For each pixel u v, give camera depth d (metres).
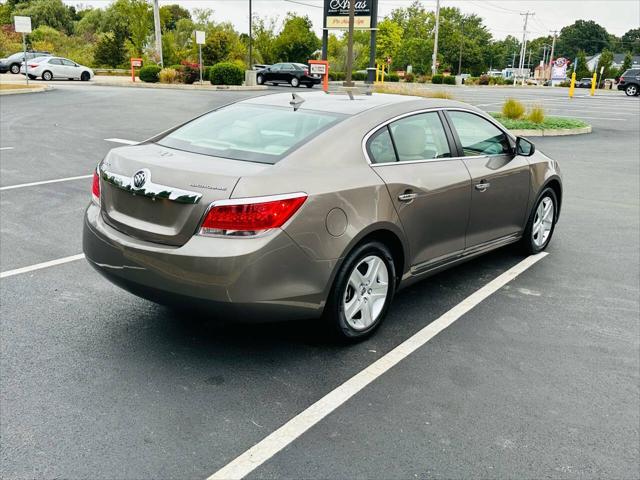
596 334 4.31
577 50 162.38
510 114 18.28
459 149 4.69
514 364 3.83
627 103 31.42
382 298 4.09
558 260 5.98
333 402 3.33
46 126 14.97
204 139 3.96
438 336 4.20
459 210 4.57
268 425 3.10
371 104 4.29
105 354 3.79
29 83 30.22
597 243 6.61
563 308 4.77
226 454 2.86
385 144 4.05
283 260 3.33
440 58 97.69
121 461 2.78
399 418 3.20
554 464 2.86
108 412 3.17
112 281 3.74
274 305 3.37
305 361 3.78
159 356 3.79
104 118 17.03
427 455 2.89
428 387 3.52
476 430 3.11
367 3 29.67
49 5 75.50
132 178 3.55
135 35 48.03
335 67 59.53
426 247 4.36
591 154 13.20
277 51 56.78
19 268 5.25
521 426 3.16
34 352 3.79
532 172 5.52
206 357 3.79
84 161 10.47
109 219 3.72
